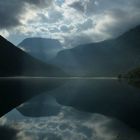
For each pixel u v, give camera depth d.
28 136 35.16
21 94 98.19
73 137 34.88
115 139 33.91
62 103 75.69
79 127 41.69
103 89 136.38
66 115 54.09
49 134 36.50
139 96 94.94
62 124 44.12
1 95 90.25
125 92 112.94
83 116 52.69
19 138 33.88
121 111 59.12
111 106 67.94
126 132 37.94
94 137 34.88
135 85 184.88
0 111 57.81
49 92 114.56
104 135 36.03
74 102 77.88
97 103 75.06
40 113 56.59
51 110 61.25
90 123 45.03
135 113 56.00
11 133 36.78
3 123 44.34
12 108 62.84
